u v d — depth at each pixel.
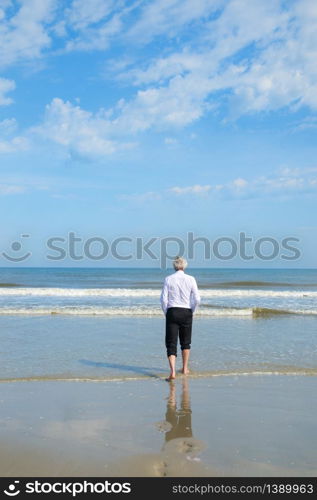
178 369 6.73
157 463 3.35
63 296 20.44
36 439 3.77
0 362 7.10
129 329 10.75
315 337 9.84
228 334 10.24
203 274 70.25
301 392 5.43
